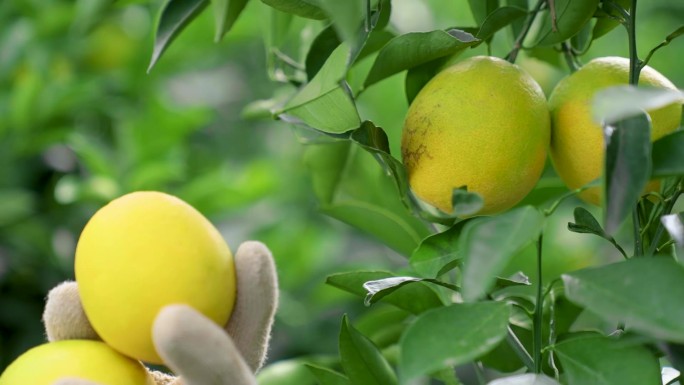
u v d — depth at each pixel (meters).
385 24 1.22
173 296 1.04
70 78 2.20
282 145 2.55
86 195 1.89
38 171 2.15
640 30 2.72
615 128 1.03
